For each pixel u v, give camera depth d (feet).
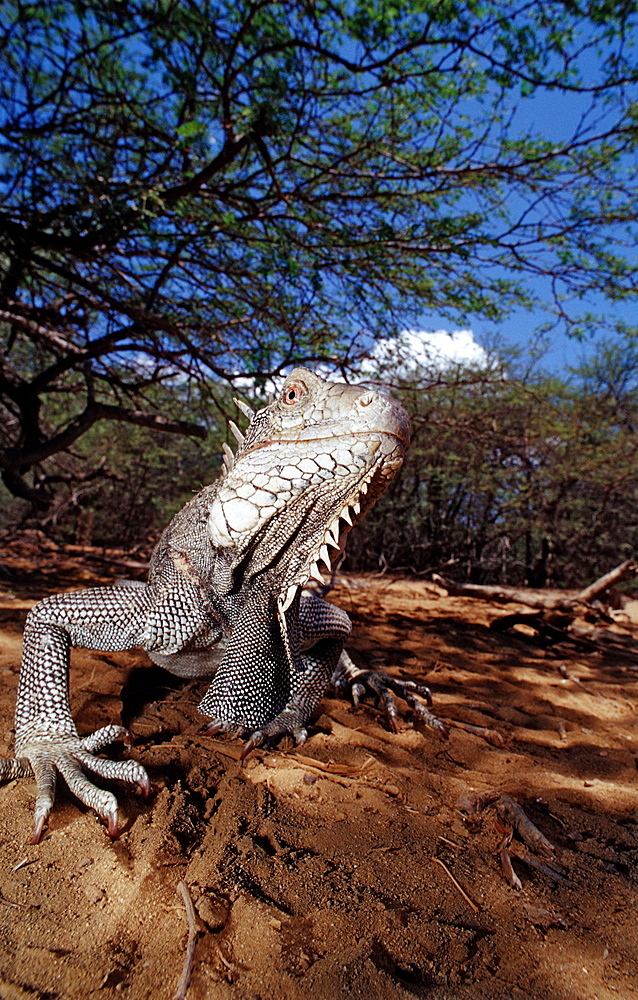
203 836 0.73
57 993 0.49
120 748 0.93
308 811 0.82
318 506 0.90
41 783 0.75
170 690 1.22
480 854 0.76
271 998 0.50
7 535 3.97
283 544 0.93
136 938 0.56
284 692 0.99
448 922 0.62
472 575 6.09
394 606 2.86
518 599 3.11
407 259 2.48
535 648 2.22
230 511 0.93
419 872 0.70
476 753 1.11
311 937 0.57
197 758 0.92
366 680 1.32
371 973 0.53
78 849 0.69
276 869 0.67
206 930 0.57
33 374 3.96
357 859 0.71
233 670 0.97
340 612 1.19
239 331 2.83
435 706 1.38
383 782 0.93
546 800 0.94
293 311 2.60
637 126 1.98
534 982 0.55
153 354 2.77
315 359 2.57
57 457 4.89
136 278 2.62
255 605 0.98
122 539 5.60
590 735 1.32
